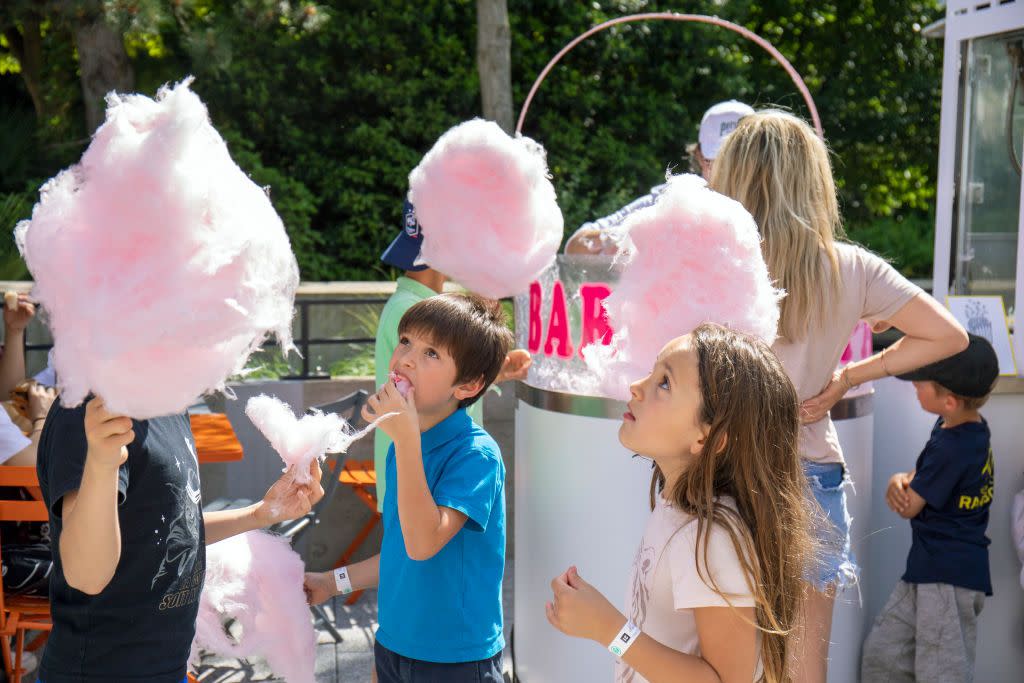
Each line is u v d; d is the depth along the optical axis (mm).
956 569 3227
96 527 1586
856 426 3146
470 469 2281
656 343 2197
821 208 2562
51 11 9750
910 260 13359
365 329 6320
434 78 12008
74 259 1277
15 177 11078
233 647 2625
